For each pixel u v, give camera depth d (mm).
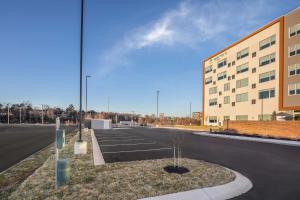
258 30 39562
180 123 76812
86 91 34531
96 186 6617
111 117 104375
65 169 6551
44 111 114312
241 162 10766
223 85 50188
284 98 33156
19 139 23188
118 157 11672
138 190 6316
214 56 54031
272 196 6137
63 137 6699
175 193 6160
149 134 29672
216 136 27516
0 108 100875
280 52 34094
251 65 41281
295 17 31922
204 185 6832
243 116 43125
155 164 9562
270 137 25000
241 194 6277
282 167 9688
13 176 7844
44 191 6176
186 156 12266
